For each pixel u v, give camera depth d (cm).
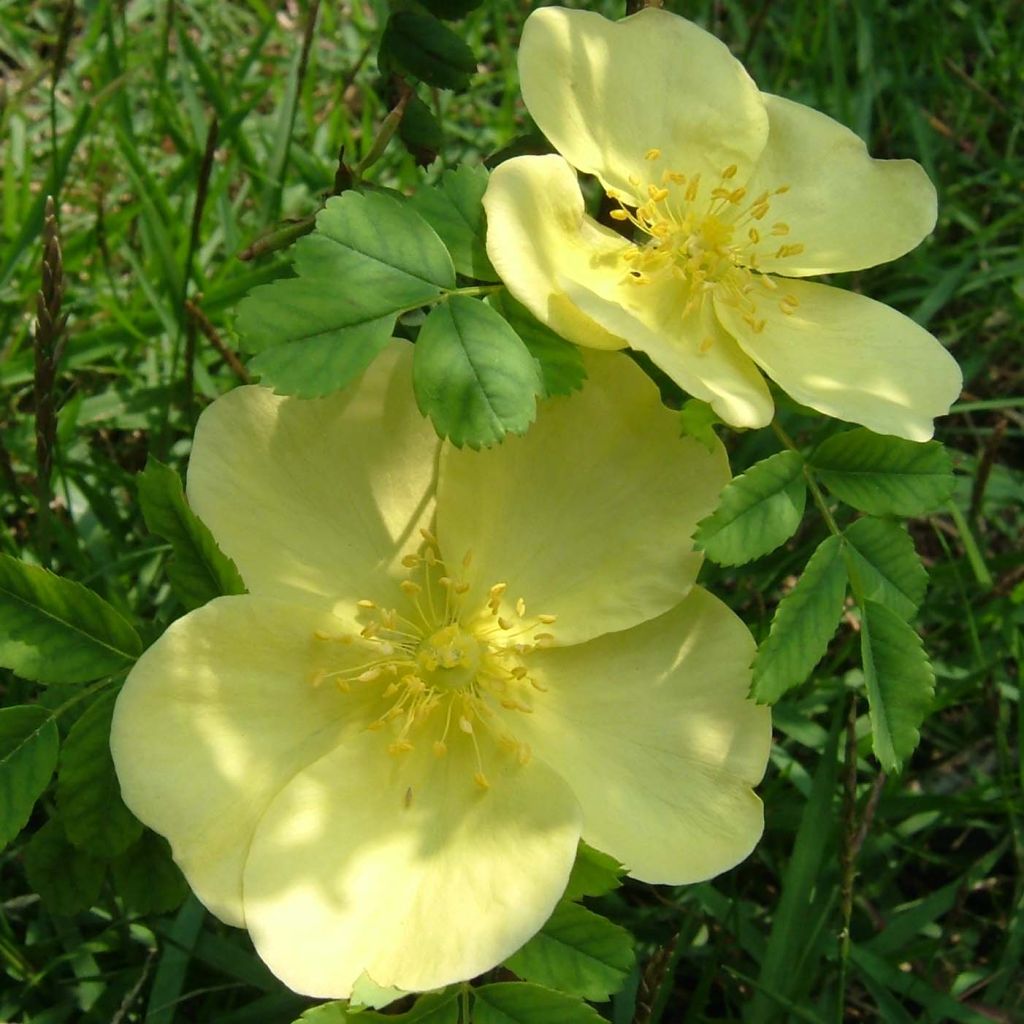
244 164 35
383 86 26
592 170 21
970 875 27
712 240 22
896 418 20
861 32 40
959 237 40
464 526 21
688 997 26
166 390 31
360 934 18
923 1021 25
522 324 20
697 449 21
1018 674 29
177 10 39
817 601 20
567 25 22
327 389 19
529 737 20
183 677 18
